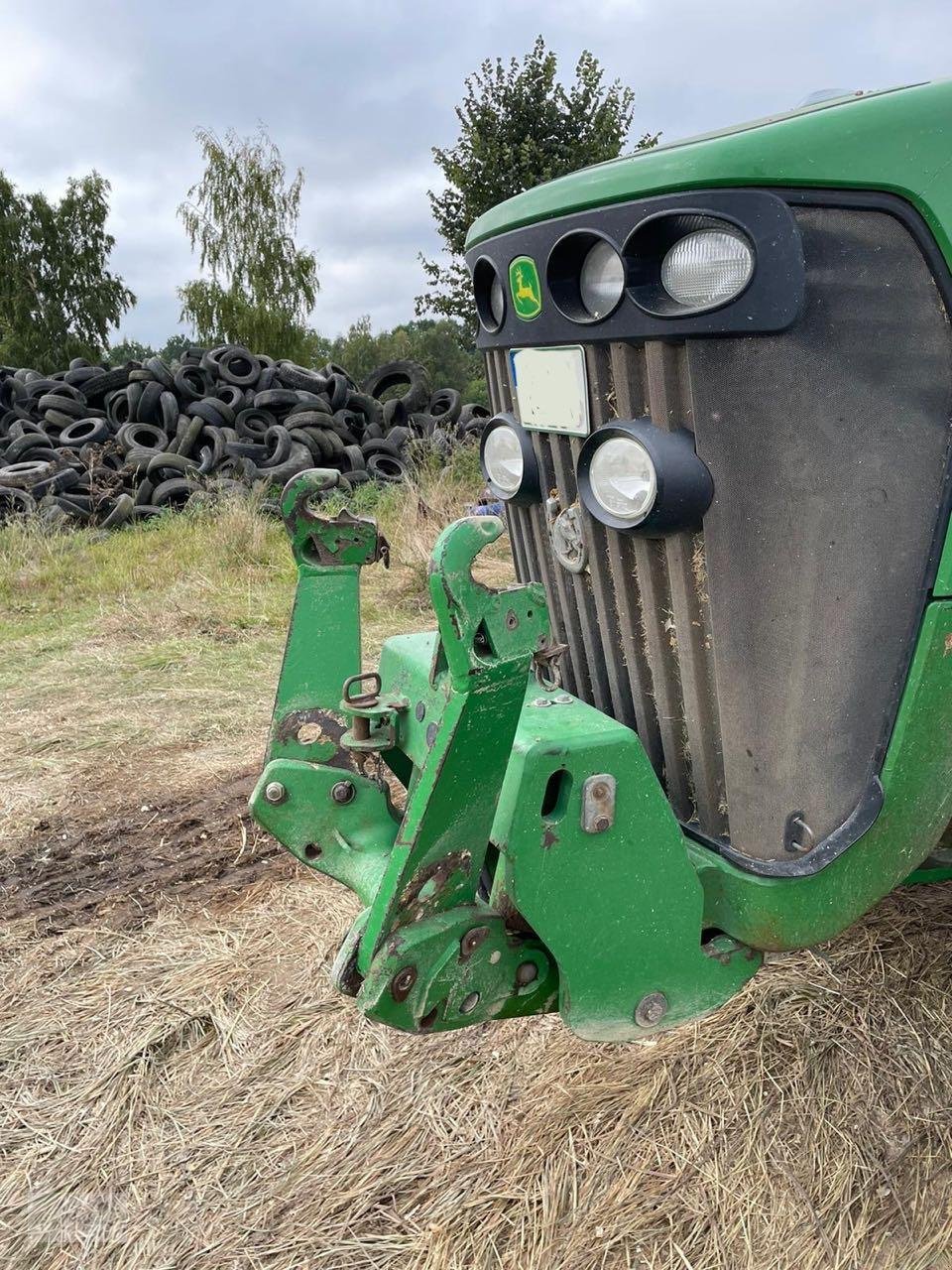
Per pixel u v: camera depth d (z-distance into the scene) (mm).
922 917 2875
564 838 1690
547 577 2336
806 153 1621
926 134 1692
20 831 3908
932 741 1858
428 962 1653
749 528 1737
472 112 18766
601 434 1850
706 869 1878
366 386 14422
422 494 9812
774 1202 2084
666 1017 1849
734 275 1632
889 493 1766
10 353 40656
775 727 1807
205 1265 2027
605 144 18672
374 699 2215
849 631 1792
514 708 1591
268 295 27859
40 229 41031
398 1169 2211
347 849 2371
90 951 3104
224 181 27266
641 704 2041
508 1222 2059
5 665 5949
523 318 2049
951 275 1723
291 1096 2453
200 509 10078
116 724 4973
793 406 1697
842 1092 2326
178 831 3906
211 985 2873
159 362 12523
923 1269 1957
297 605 2420
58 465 11047
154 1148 2326
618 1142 2225
